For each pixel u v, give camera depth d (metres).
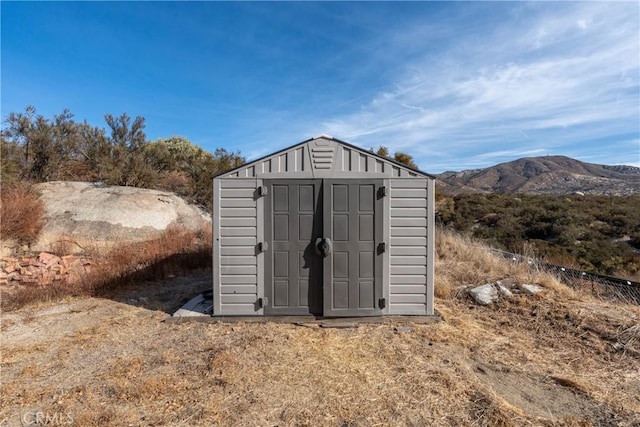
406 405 2.63
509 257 7.53
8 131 9.97
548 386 2.95
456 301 5.25
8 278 5.90
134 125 11.48
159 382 2.91
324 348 3.65
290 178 4.54
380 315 4.57
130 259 6.92
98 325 4.31
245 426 2.38
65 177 10.90
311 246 4.57
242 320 4.45
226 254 4.57
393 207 4.57
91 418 2.43
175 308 5.02
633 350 3.54
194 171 12.63
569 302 4.84
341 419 2.46
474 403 2.66
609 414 2.56
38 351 3.56
